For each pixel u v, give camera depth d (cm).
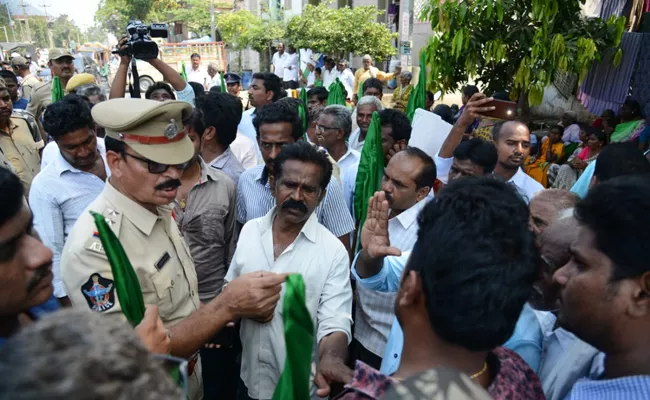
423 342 105
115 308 166
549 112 853
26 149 412
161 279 186
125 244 178
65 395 50
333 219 292
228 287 175
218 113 323
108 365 54
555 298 154
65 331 56
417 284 103
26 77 848
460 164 288
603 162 234
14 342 55
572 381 141
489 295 94
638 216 99
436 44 527
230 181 285
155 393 57
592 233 105
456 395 78
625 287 101
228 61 2116
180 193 269
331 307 208
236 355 260
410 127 385
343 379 176
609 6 673
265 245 218
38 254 120
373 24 1271
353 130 579
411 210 262
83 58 2164
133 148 174
